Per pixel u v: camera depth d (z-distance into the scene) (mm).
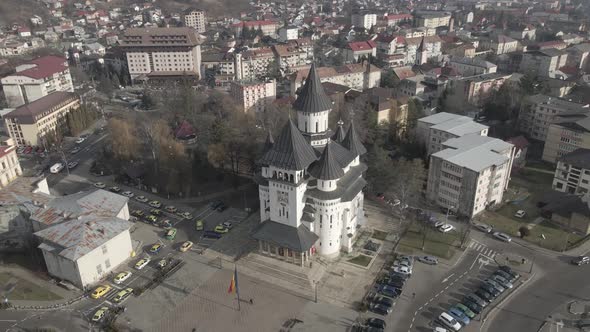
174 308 99688
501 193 142375
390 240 123312
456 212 136375
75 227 108562
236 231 127250
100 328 93688
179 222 134125
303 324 94750
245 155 163500
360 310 98125
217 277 109250
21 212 121625
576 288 105000
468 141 147875
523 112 196250
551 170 167250
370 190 146750
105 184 159625
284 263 111062
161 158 160875
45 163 177375
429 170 141750
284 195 108312
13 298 102312
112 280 108375
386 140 189000
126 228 112625
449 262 114188
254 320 96062
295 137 104812
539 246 120875
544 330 92875
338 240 116250
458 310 96125
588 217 124500
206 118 195625
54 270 107938
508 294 103000
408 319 95812
